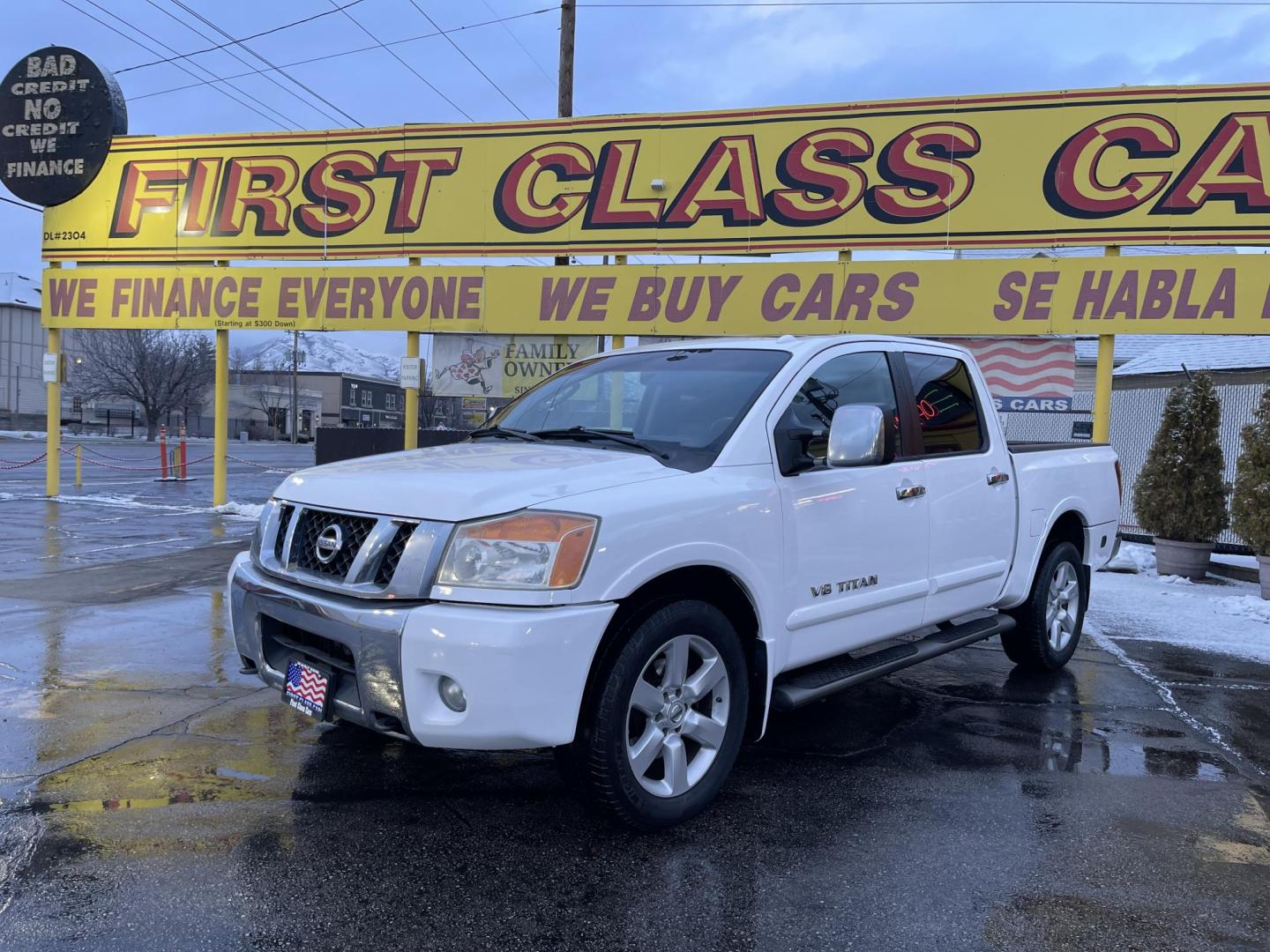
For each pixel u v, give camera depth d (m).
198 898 2.80
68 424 63.75
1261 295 9.62
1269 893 2.97
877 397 4.46
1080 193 10.19
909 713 4.92
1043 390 10.62
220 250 13.15
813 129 10.93
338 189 12.61
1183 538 9.62
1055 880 3.04
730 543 3.45
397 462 3.74
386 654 2.98
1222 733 4.63
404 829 3.32
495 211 12.02
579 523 3.04
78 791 3.59
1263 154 9.70
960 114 10.50
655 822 3.28
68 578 8.27
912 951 2.61
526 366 12.34
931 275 10.59
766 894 2.91
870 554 4.16
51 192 13.88
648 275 11.48
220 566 8.99
